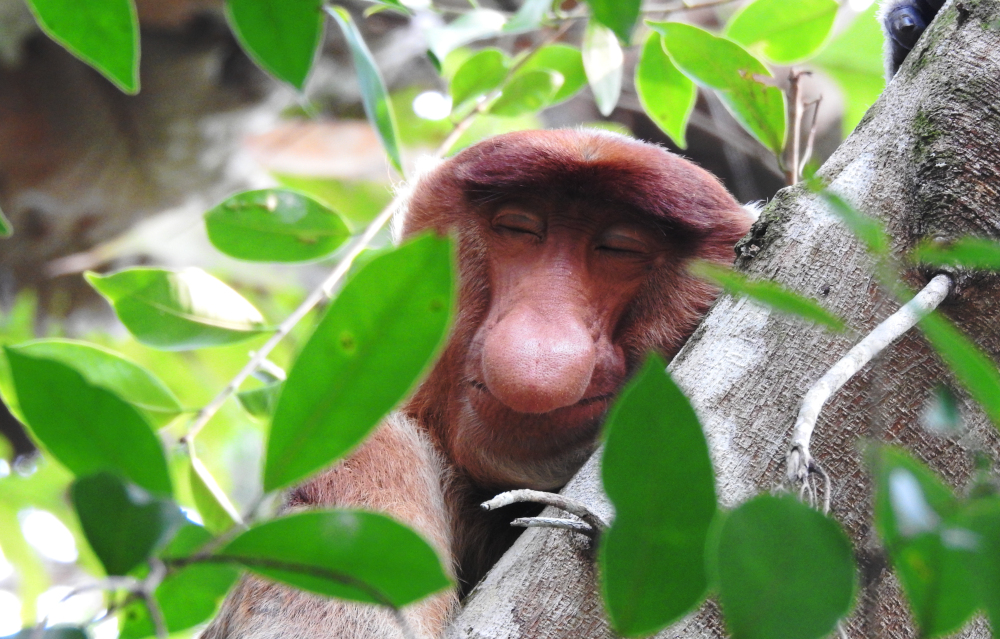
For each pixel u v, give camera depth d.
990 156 4.64
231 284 15.75
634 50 14.73
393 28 15.62
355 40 6.15
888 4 8.00
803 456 3.35
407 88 15.95
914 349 4.40
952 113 4.75
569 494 4.53
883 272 3.64
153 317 7.06
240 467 13.50
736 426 4.44
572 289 6.68
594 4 3.87
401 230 7.47
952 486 4.32
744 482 4.32
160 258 16.17
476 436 6.55
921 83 4.96
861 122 5.10
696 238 6.88
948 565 3.03
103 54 3.96
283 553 3.11
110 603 3.29
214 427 13.37
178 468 8.98
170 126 15.38
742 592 2.89
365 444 6.19
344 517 3.08
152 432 3.26
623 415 3.04
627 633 3.19
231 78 15.27
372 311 3.02
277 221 7.57
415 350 3.06
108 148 15.38
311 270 15.84
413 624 5.45
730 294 4.89
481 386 6.53
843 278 4.59
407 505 6.11
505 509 7.07
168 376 13.74
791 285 4.65
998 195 4.58
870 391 4.37
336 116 16.09
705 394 4.54
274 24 3.97
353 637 5.30
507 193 6.82
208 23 14.82
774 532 2.89
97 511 2.98
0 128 14.80
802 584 2.88
